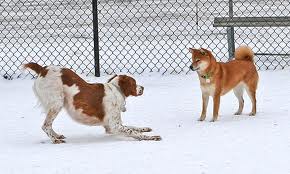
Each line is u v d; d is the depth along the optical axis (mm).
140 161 8438
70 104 9789
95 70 14758
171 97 12648
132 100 12477
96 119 9867
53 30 20375
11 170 8234
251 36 18156
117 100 9836
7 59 16375
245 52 11391
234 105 12016
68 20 21391
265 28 19047
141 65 15633
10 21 22281
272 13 21047
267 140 9289
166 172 7926
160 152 8867
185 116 11203
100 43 18344
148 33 19500
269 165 8078
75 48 17547
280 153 8594
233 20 14516
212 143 9250
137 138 9742
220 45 17047
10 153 9109
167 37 18750
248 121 10609
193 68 10625
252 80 11125
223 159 8398
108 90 9859
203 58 10562
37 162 8570
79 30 20250
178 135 9859
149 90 13273
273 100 12062
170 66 15219
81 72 15117
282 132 9727
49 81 9742
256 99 12211
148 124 10680
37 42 18469
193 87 13430
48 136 9797
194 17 21734
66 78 9781
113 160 8531
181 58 16016
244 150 8797
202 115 10859
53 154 8969
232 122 10594
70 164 8414
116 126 9820
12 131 10555
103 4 25312
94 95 9781
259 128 10047
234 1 23047
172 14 21484
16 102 12672
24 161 8641
